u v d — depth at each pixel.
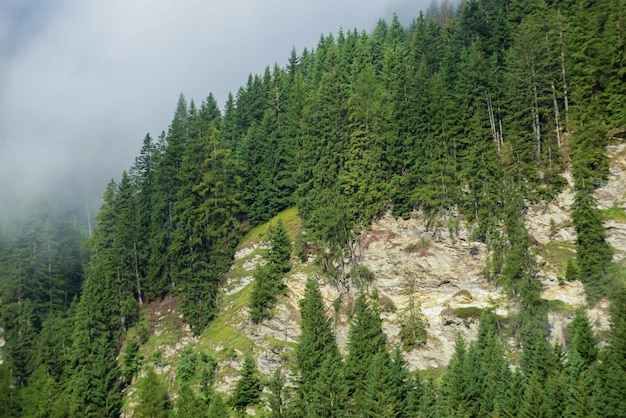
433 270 56.34
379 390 43.78
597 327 45.38
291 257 64.56
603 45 56.62
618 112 54.50
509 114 61.75
